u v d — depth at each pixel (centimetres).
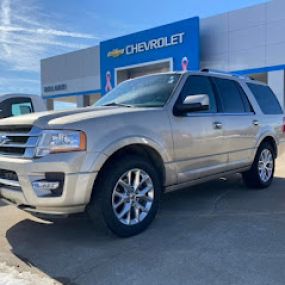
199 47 1956
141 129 436
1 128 440
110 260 369
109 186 403
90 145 390
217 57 1961
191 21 1962
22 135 407
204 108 473
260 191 656
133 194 431
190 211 533
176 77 524
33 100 901
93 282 326
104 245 407
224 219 492
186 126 491
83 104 2777
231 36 1906
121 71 2400
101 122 408
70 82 2873
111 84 2431
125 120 428
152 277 332
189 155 497
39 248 407
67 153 381
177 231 446
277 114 708
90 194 393
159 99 493
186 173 496
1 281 328
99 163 392
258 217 499
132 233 429
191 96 479
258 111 651
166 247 397
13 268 357
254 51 1827
